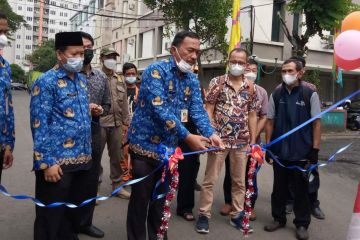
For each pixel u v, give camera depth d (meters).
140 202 3.35
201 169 7.05
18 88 54.62
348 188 6.26
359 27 3.02
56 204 2.95
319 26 10.47
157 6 13.82
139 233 3.38
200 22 13.12
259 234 4.16
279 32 16.38
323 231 4.32
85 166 3.24
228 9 13.13
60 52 3.02
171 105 3.26
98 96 4.29
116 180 5.19
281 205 4.28
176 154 3.04
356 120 15.04
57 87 3.01
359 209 3.00
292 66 4.02
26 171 6.43
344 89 19.86
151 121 3.24
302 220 4.07
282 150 4.09
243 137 4.19
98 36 38.28
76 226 3.66
